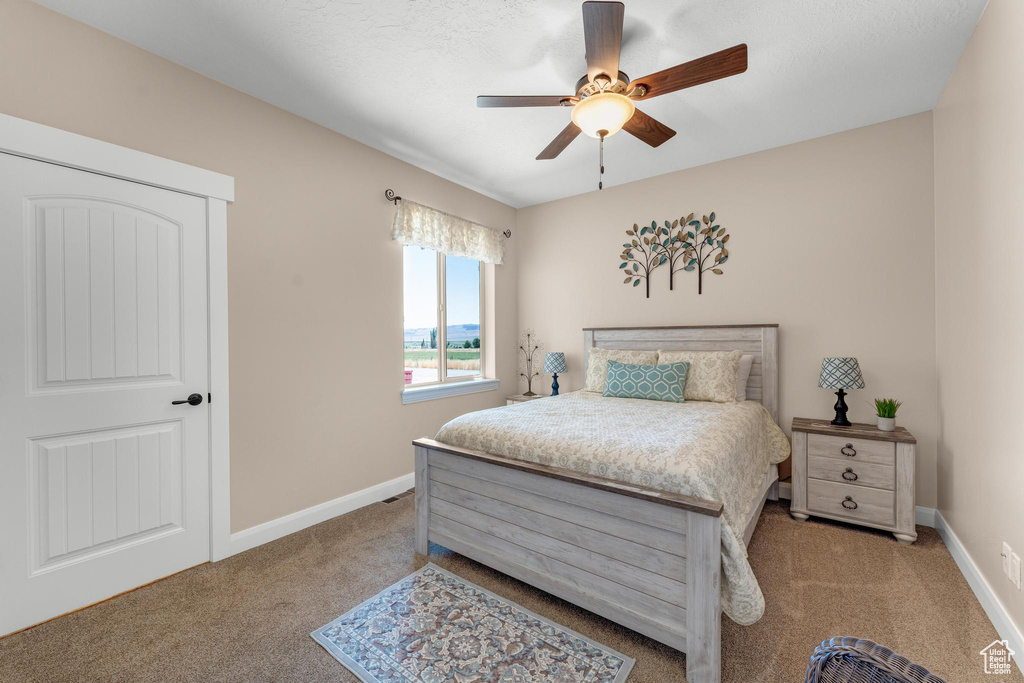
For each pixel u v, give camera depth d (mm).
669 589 1521
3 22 1703
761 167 3287
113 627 1747
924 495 2715
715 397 3012
